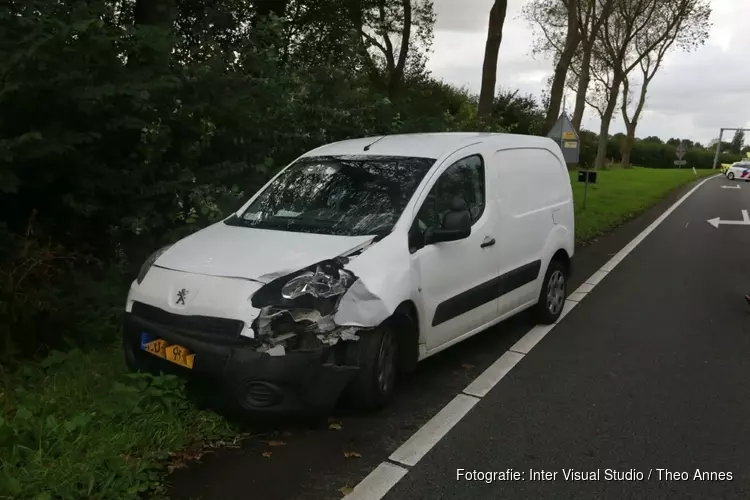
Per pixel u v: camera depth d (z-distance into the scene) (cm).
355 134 816
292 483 350
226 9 952
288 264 406
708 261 1079
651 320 694
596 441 411
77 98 499
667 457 392
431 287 461
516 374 525
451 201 507
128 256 600
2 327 454
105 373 447
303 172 541
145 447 367
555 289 679
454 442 405
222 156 686
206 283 400
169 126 603
